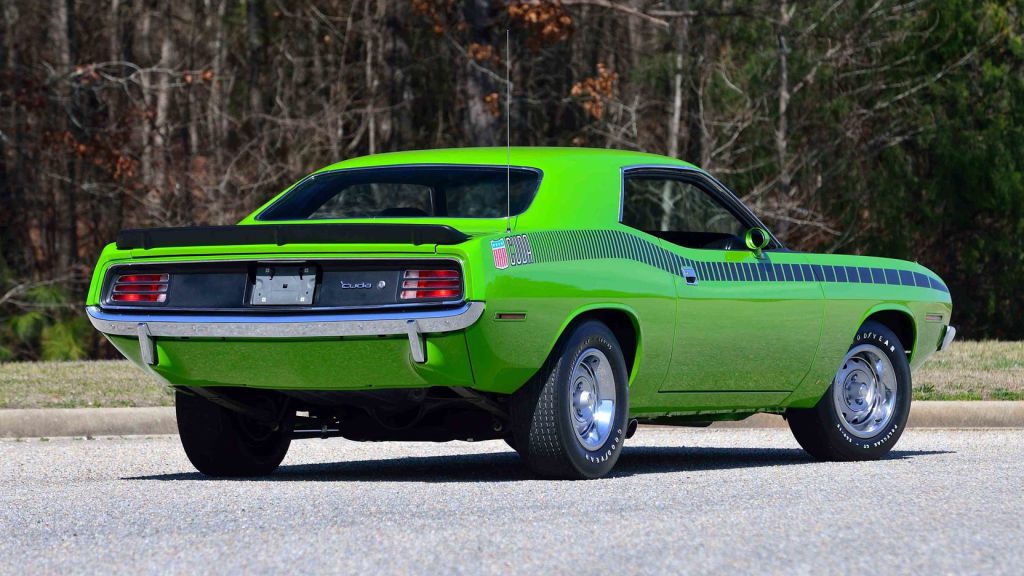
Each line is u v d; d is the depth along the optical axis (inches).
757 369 504.1
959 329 1875.0
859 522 355.3
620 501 394.9
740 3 1665.8
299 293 417.1
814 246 1747.0
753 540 328.2
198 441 483.2
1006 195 1782.7
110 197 1722.4
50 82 1617.9
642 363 462.9
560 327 429.1
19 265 1798.7
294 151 1640.0
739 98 1636.3
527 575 289.6
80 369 866.1
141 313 438.0
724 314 487.2
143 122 1833.2
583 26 1902.1
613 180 469.7
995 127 1788.9
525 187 452.1
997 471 475.8
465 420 465.7
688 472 481.1
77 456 578.2
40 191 1835.6
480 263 405.7
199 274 432.5
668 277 469.4
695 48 1711.4
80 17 2005.4
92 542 336.2
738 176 1660.9
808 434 542.3
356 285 412.5
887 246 1801.2
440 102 1962.4
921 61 1786.4
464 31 1797.5
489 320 407.5
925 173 1857.8
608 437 454.3
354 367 419.2
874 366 551.2
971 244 1836.9
